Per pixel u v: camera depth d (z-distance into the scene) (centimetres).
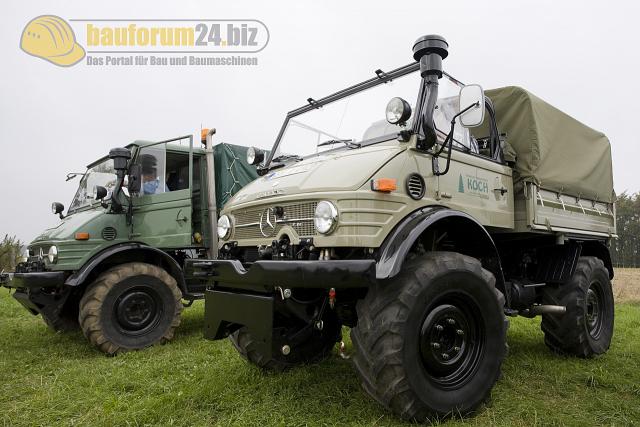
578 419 274
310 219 272
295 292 288
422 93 314
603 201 525
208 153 576
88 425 275
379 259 254
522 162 402
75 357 470
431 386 260
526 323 610
